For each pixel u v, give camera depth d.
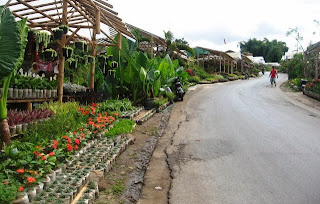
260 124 8.16
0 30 3.86
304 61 22.25
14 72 4.11
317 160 5.06
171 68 14.39
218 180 4.30
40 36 6.52
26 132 4.48
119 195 3.79
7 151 3.50
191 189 4.01
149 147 6.12
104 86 10.70
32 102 7.01
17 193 2.86
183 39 33.34
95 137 5.75
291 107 11.52
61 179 3.61
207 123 8.54
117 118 7.84
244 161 5.09
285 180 4.24
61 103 6.69
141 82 11.24
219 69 39.53
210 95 16.23
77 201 3.25
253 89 20.25
